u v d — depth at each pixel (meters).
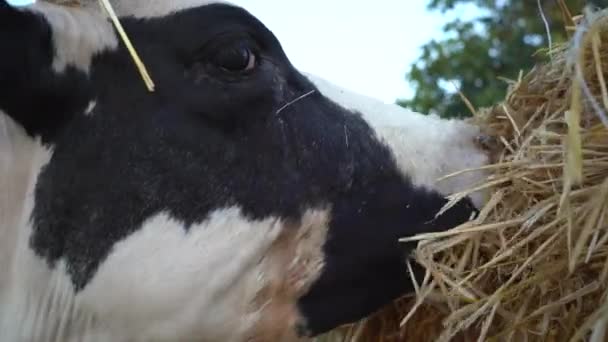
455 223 1.01
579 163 0.75
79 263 0.95
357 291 1.02
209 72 0.98
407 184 1.02
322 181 1.00
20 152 0.98
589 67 0.94
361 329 1.15
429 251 0.99
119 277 0.94
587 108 0.93
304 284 0.99
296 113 1.01
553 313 0.93
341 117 1.03
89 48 0.98
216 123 0.97
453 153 1.04
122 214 0.95
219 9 1.00
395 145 1.03
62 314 0.96
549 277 0.91
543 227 0.90
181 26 0.99
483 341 1.00
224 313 0.96
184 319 0.95
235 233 0.95
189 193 0.96
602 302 0.87
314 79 1.06
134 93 0.98
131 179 0.96
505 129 1.04
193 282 0.94
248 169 0.97
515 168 0.98
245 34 1.00
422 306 1.09
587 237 0.86
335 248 1.00
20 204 0.98
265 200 0.97
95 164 0.96
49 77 0.95
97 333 0.96
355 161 1.01
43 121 0.97
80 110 0.97
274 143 0.99
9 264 0.98
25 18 0.93
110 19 0.99
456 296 0.98
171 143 0.96
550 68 1.04
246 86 0.98
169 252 0.94
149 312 0.95
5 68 0.92
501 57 3.52
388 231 1.01
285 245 0.98
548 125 0.98
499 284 0.98
